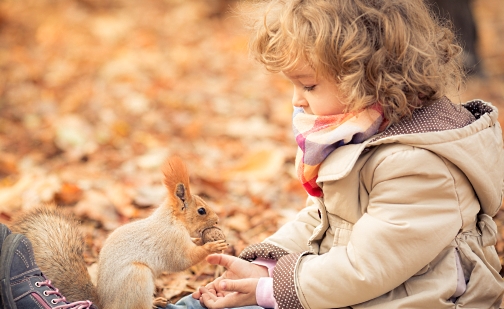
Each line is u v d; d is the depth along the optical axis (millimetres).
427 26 2029
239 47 7469
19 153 4750
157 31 8211
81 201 3672
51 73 6656
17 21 8188
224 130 5262
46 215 2422
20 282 1973
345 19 1920
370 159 1964
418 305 1905
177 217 2299
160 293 2703
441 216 1896
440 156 1902
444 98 2084
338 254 1948
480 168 1936
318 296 1942
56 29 8039
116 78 6527
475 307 1940
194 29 8297
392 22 1918
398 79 1927
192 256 2252
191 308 2197
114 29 8164
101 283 2133
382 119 1976
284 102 5863
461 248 1970
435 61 1982
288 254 2152
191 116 5613
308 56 1934
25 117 5496
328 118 2006
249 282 2068
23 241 2021
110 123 5375
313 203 2420
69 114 5594
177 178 2307
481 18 8570
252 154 4492
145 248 2184
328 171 1944
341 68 1912
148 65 6988
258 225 3408
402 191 1894
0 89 6156
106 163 4555
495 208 2062
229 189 4035
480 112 2162
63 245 2287
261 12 2184
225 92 6195
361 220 1935
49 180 4023
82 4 8984
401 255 1873
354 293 1901
